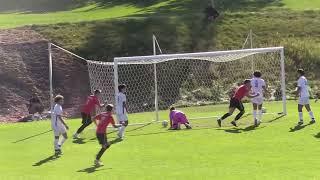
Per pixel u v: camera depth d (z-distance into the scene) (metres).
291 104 81.56
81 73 95.00
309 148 46.44
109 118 43.59
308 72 98.44
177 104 89.50
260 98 60.66
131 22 110.12
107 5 155.25
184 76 94.44
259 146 48.31
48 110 87.69
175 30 108.25
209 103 89.50
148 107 89.50
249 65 96.44
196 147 49.16
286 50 102.38
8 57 94.00
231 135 54.78
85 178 38.53
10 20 124.50
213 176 37.50
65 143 54.62
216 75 95.00
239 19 114.38
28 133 62.19
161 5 140.38
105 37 104.62
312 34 109.12
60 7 174.38
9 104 86.75
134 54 101.38
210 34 108.44
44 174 40.56
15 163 45.31
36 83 91.38
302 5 128.75
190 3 137.62
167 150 48.47
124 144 52.62
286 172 37.88
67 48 100.06
